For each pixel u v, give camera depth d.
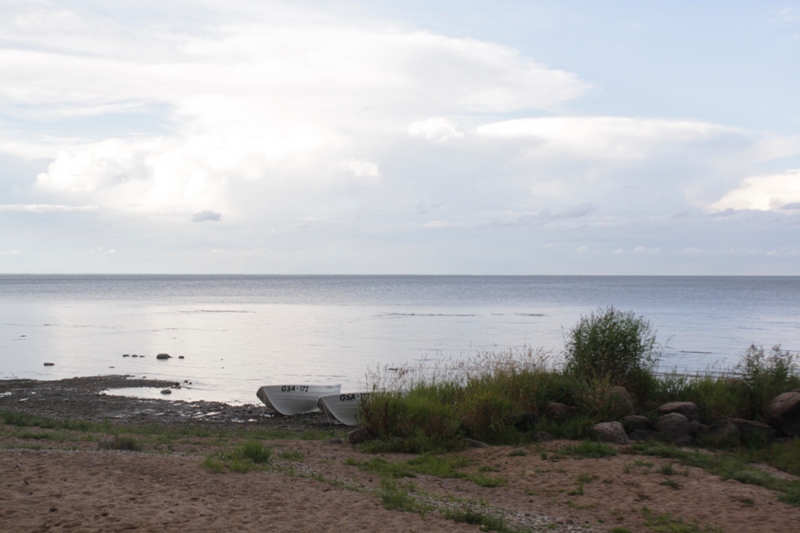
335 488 9.09
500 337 44.06
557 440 13.57
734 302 87.88
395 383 19.28
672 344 38.50
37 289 148.75
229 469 9.62
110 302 93.12
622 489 10.09
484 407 14.12
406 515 7.84
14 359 34.91
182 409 21.59
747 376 15.52
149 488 8.08
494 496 9.74
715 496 9.68
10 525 6.34
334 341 42.47
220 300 100.44
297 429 18.41
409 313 68.81
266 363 32.94
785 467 11.52
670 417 13.62
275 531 6.70
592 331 16.89
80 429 15.77
